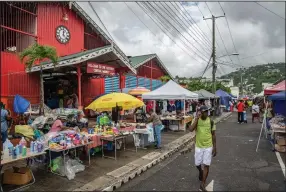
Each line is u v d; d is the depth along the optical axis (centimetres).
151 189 593
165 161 853
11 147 602
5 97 1274
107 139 833
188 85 3550
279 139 979
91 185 597
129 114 1634
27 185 597
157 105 2075
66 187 586
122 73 1520
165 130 1546
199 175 642
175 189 591
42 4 1466
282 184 620
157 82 2616
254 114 2142
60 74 1491
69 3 1569
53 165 695
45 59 1381
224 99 3734
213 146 614
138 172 707
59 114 1118
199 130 602
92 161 809
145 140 1028
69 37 1631
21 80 1346
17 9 1379
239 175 689
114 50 1319
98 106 947
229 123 2105
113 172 695
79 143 734
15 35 1373
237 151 991
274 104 1507
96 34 1850
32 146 635
